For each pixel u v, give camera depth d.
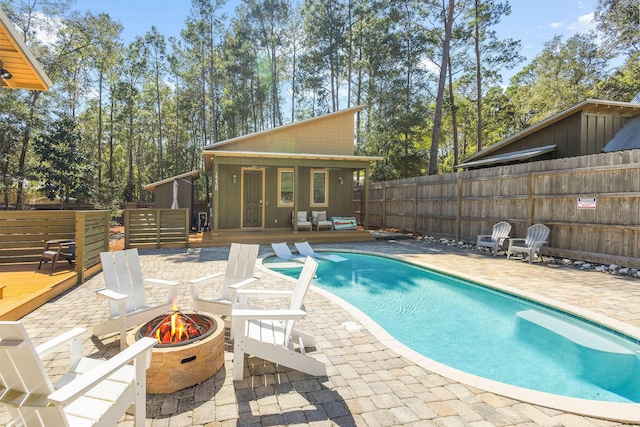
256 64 26.45
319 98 26.16
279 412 2.46
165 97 31.83
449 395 2.71
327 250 10.52
